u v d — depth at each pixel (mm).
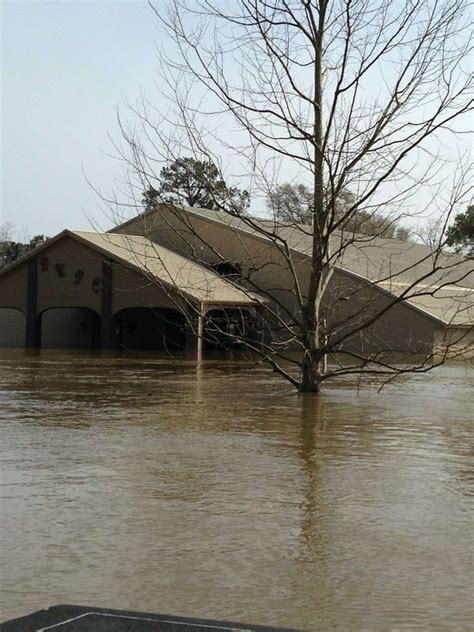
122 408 13531
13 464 8695
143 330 39125
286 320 32812
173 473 8320
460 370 23891
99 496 7340
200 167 14953
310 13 14516
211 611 4746
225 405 14117
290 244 32250
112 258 32812
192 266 33594
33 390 16422
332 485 7895
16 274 36125
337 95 14281
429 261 39000
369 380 19703
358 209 15180
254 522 6578
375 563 5625
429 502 7281
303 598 4965
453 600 4961
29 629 3889
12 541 6008
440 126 14172
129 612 4172
